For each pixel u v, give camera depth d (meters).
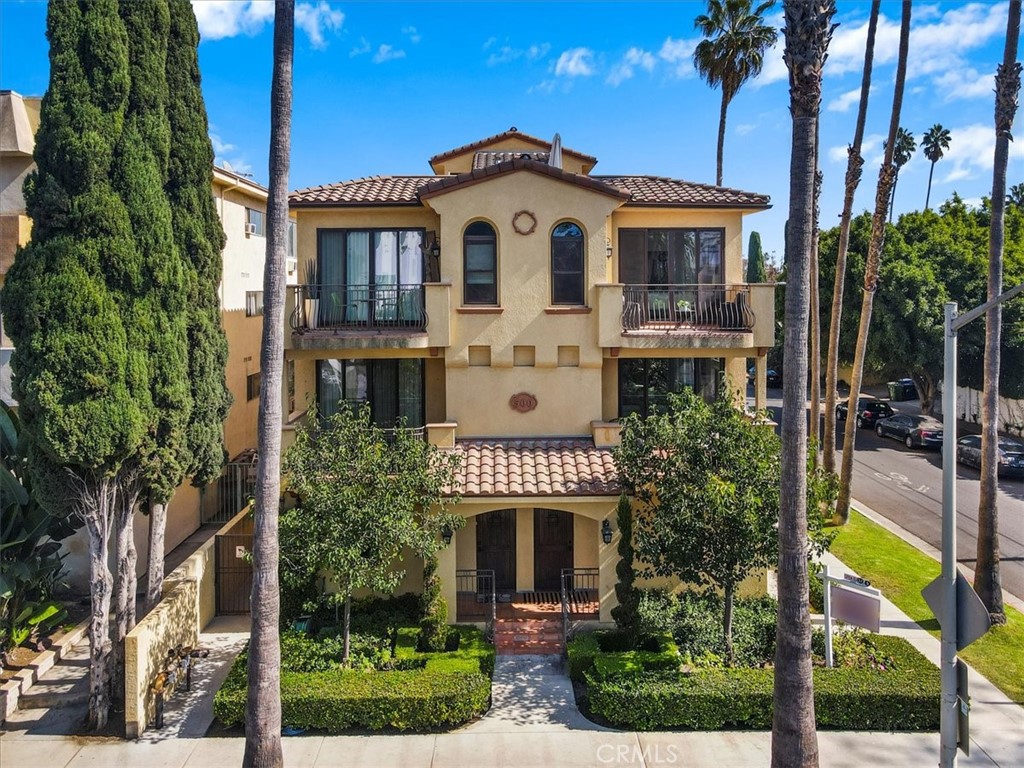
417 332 16.17
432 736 11.25
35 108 17.20
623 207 16.86
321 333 16.09
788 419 9.13
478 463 15.23
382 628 13.83
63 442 10.64
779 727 9.06
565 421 16.39
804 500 9.13
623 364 17.41
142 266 11.54
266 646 9.42
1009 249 38.53
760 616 13.84
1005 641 14.45
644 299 17.16
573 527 16.34
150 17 11.94
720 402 12.66
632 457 12.81
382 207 16.80
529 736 11.22
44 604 14.30
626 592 13.27
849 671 11.91
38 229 11.10
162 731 11.47
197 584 14.65
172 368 11.86
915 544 21.23
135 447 11.18
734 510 11.59
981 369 36.75
